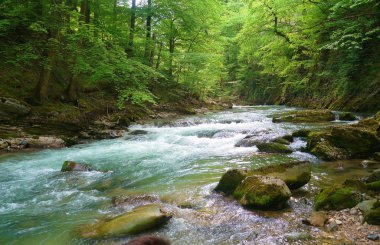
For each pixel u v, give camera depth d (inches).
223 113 783.1
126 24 812.0
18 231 182.1
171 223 183.6
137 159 355.3
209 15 922.1
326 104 735.1
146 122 631.8
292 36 796.0
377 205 180.2
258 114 711.7
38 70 587.2
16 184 271.1
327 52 800.3
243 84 1418.6
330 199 195.6
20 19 529.0
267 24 837.2
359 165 292.2
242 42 952.9
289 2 739.4
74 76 582.9
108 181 277.4
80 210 211.3
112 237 169.9
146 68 595.8
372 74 628.1
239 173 230.4
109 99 678.5
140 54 835.4
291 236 162.7
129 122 613.9
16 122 459.2
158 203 214.7
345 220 176.7
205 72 961.5
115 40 655.8
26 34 588.1
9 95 487.8
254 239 162.2
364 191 208.7
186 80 954.7
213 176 276.4
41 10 524.1
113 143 457.4
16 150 398.0
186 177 278.1
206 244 159.6
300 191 229.8
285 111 760.3
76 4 640.4
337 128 334.3
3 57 543.8
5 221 195.6
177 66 926.4
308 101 839.7
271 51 918.4
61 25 503.8
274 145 358.3
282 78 1096.2
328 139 339.6
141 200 222.2
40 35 565.0
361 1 522.3
